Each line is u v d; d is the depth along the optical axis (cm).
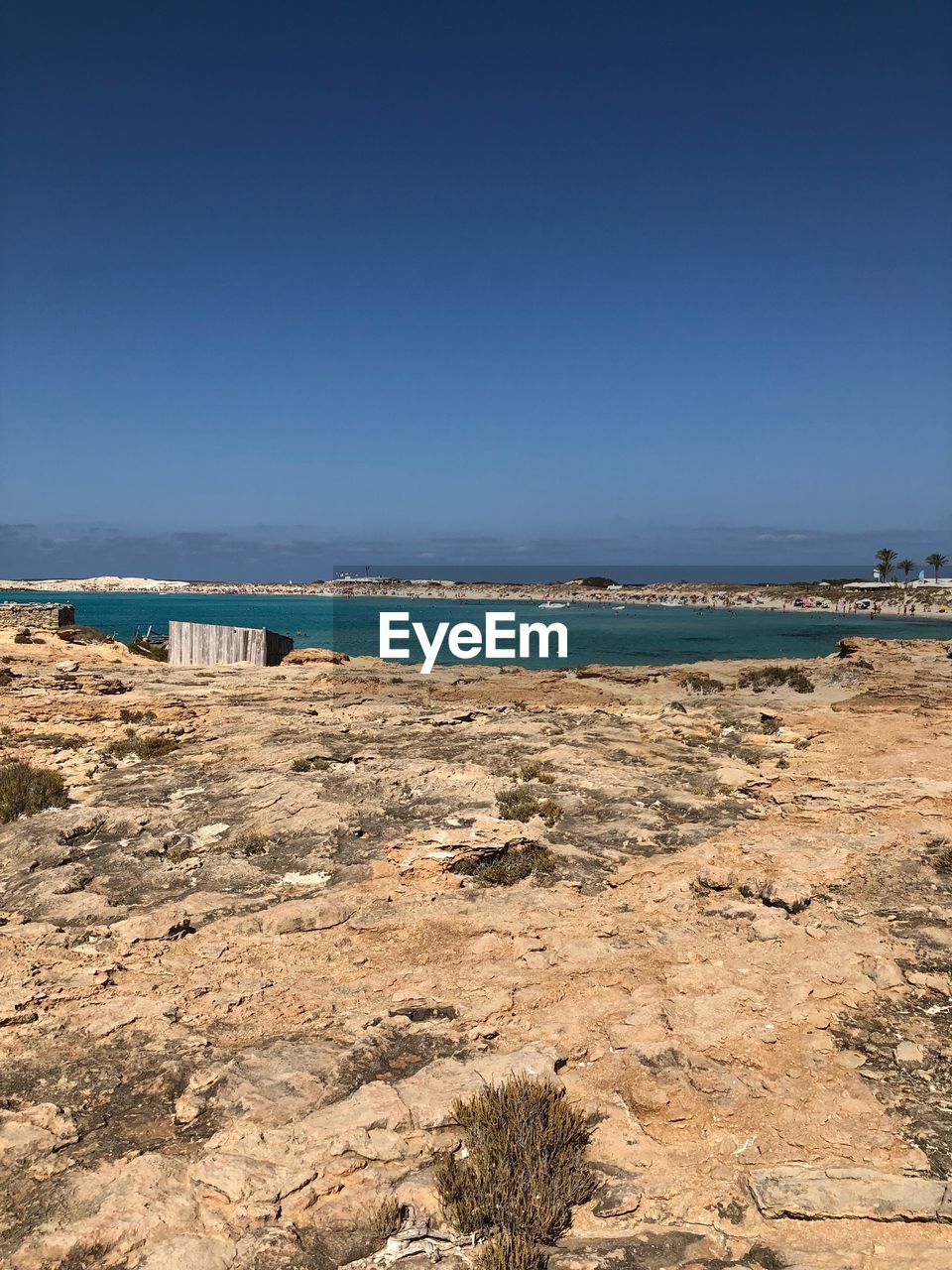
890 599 15888
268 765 1872
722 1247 495
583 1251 489
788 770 1856
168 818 1538
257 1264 479
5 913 1122
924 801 1459
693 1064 703
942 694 3097
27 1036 782
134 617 13162
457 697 3297
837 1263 477
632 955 931
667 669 4288
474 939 1005
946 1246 493
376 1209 527
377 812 1526
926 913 1036
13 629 4278
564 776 1744
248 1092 664
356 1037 764
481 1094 636
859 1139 607
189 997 867
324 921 1055
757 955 922
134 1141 618
